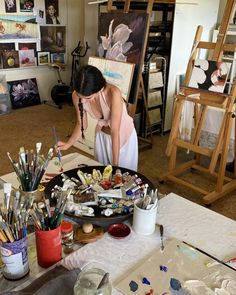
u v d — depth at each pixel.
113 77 2.88
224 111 2.49
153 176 2.91
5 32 4.21
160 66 3.64
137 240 1.04
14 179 1.43
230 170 2.95
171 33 3.44
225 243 1.05
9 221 0.86
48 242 0.90
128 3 2.92
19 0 4.21
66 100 4.80
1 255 0.86
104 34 3.07
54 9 4.64
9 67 4.42
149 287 0.85
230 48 2.33
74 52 4.95
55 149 1.64
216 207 2.46
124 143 1.86
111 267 0.93
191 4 3.49
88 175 1.34
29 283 0.87
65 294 0.80
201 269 0.92
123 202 1.17
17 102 4.58
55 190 1.19
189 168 3.03
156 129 3.84
